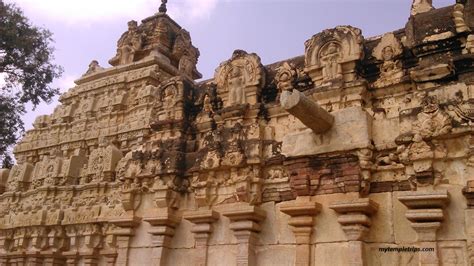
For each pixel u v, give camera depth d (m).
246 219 10.36
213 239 10.90
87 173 17.94
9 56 17.28
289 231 10.05
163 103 13.10
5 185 21.55
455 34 8.94
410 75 9.20
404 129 8.95
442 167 8.39
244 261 10.06
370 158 9.24
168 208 11.58
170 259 11.44
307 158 9.88
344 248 9.00
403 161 8.75
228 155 11.02
